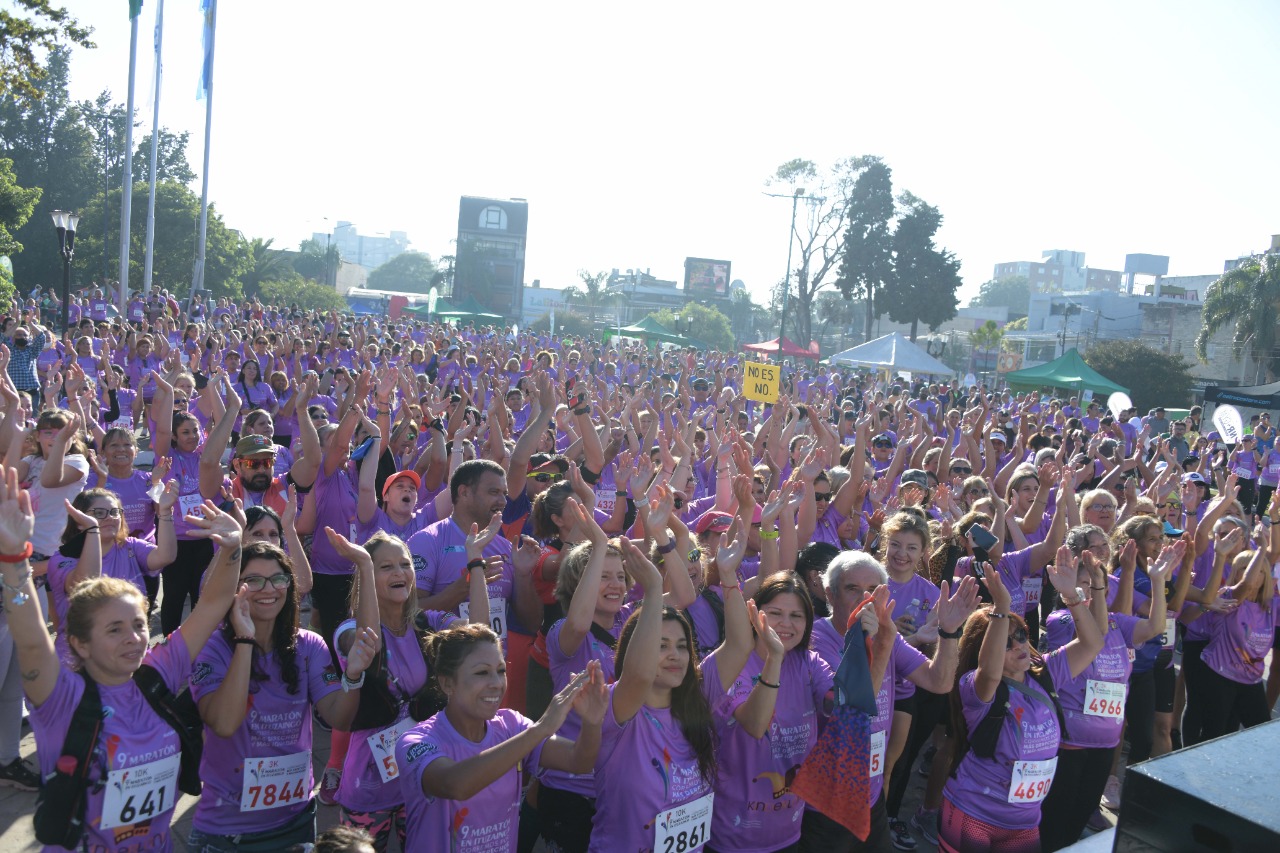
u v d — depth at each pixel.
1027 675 4.56
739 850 3.99
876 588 4.26
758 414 19.84
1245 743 1.81
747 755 3.99
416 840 3.35
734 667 4.04
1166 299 74.19
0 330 16.20
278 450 8.47
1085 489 13.59
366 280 169.12
